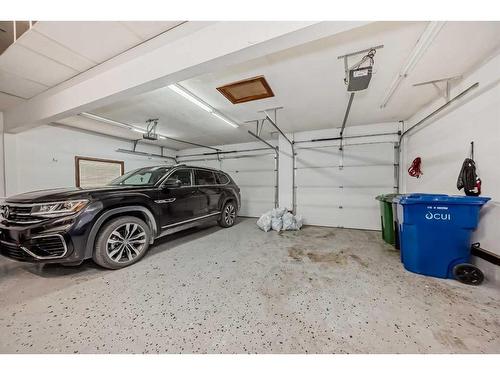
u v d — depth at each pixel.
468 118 2.49
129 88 2.15
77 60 2.29
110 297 1.86
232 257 2.89
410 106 3.67
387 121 4.58
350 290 1.97
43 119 3.04
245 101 3.40
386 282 2.14
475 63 2.32
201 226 5.08
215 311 1.65
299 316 1.58
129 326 1.48
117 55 2.20
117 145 5.70
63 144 4.48
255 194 6.51
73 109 2.66
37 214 2.09
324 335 1.38
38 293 1.92
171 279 2.21
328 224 5.19
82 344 1.31
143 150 6.56
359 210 4.91
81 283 2.12
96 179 5.14
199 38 1.76
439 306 1.70
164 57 1.93
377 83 2.82
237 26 1.62
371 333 1.39
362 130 4.87
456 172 2.72
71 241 2.09
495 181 2.08
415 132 4.02
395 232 3.29
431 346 1.28
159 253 3.05
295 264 2.64
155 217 2.96
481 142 2.28
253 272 2.39
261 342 1.32
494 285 2.04
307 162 5.40
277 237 4.02
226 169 6.98
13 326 1.47
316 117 4.27
